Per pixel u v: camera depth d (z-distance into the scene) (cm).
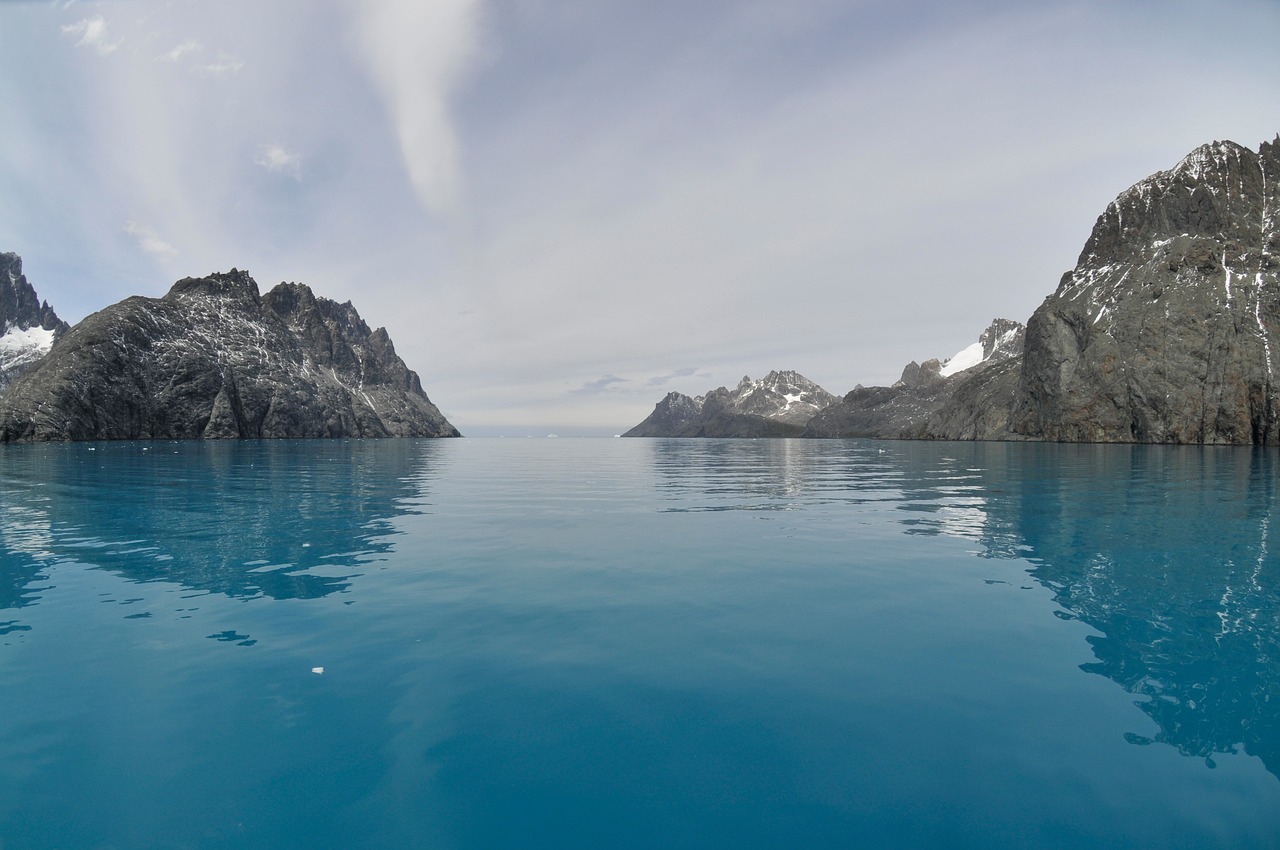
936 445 10544
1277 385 8438
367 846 452
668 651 787
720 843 448
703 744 573
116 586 1085
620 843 450
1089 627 864
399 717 625
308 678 709
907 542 1484
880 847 441
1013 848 438
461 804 495
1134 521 1739
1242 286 9588
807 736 584
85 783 521
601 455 7669
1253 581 1092
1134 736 579
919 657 764
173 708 643
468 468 4584
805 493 2655
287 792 511
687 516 1952
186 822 476
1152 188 12325
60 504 2177
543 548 1424
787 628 867
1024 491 2581
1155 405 9538
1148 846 439
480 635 843
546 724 610
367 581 1120
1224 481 2947
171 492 2578
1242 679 696
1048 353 11225
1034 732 586
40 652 784
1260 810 477
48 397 9800
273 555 1340
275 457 5547
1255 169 11650
